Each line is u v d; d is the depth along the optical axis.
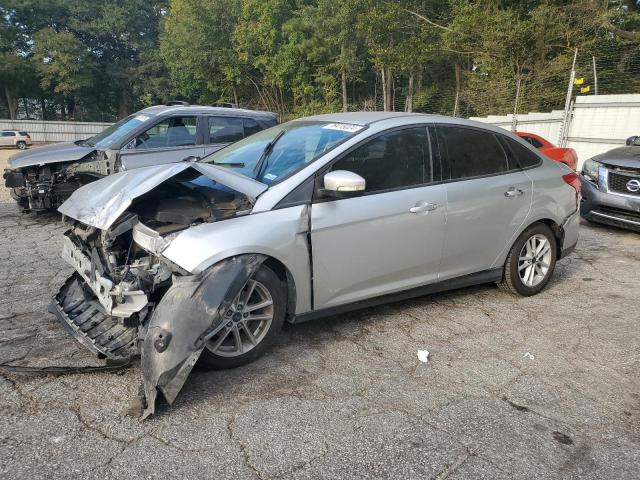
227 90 41.69
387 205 3.78
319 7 30.12
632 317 4.43
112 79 51.53
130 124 7.91
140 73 50.97
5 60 45.44
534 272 4.83
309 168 3.59
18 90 49.75
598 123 13.08
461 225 4.19
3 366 3.25
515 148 4.69
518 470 2.47
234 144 4.67
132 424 2.72
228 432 2.68
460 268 4.34
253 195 3.42
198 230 3.20
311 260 3.50
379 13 22.14
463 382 3.28
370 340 3.83
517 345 3.84
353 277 3.72
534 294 4.89
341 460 2.50
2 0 47.28
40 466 2.39
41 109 55.94
